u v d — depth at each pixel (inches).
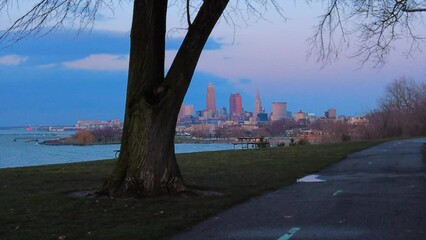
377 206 403.5
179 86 463.2
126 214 380.2
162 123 462.9
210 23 468.1
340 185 554.6
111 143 3481.8
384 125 3211.1
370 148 1370.6
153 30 467.5
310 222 342.6
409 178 608.7
